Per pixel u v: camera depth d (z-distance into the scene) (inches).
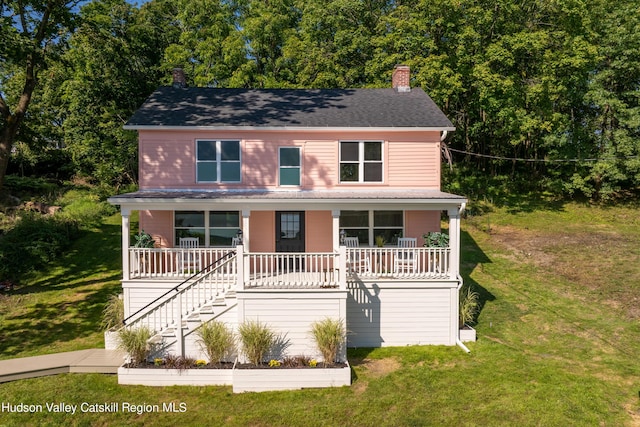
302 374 422.3
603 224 984.3
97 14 1064.8
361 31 1106.7
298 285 470.9
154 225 599.5
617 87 1113.4
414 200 512.7
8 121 688.4
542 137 1099.3
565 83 1016.2
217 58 1120.2
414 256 522.0
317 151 608.4
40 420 369.4
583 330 553.6
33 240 774.5
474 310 615.2
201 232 608.7
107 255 800.3
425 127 597.6
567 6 991.0
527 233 936.9
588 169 1109.1
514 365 460.8
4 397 396.2
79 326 555.5
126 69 1167.6
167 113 625.6
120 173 1182.3
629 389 420.2
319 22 1153.4
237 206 521.0
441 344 516.1
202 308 484.4
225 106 664.4
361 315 512.1
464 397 402.0
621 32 1010.1
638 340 524.1
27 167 1234.6
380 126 596.1
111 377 438.0
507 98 966.4
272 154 606.2
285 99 705.0
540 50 1005.2
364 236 613.9
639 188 1198.3
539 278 722.8
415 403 394.9
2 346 498.9
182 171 598.9
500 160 1275.8
